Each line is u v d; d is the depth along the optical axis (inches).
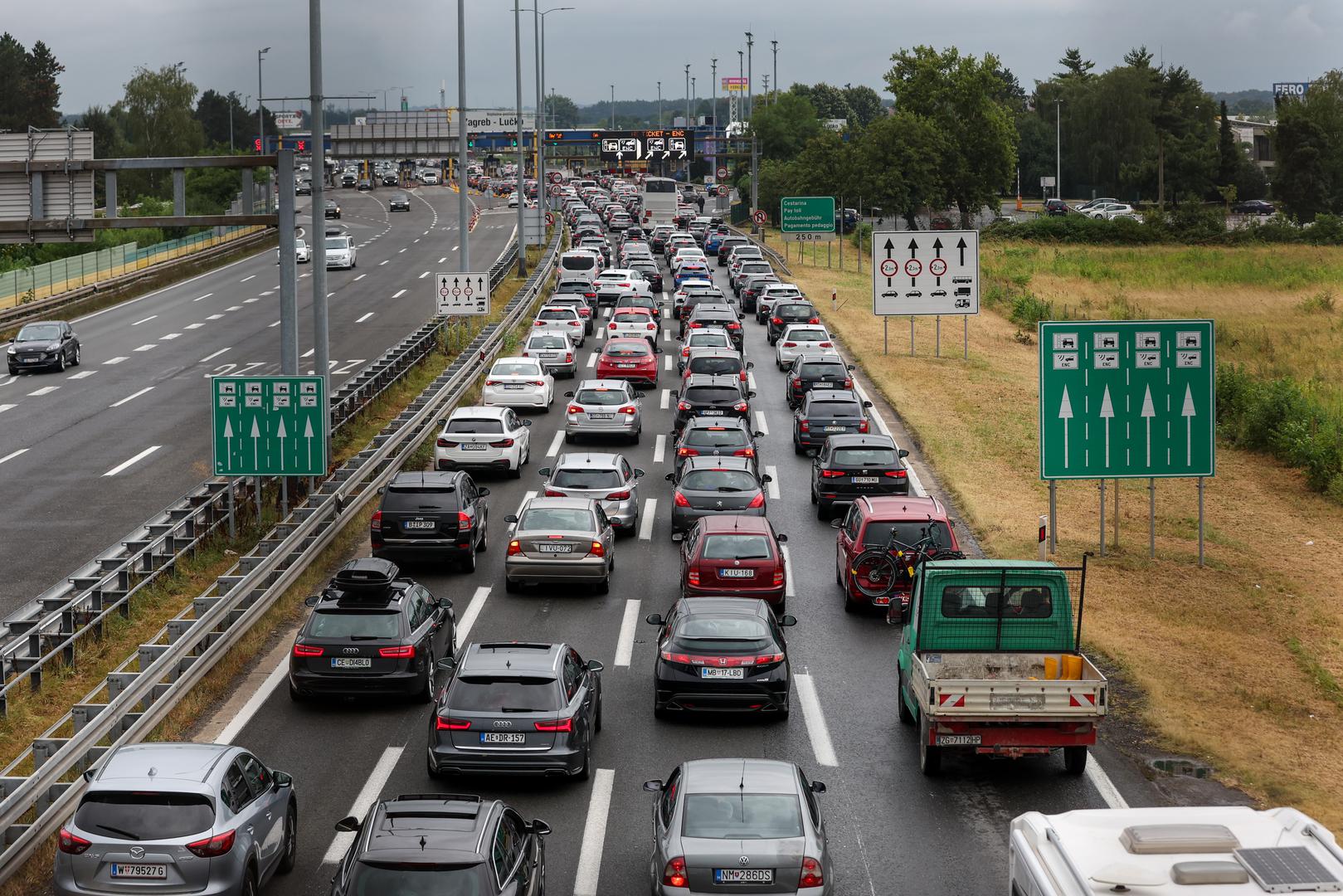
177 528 1256.8
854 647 1070.4
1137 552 1393.9
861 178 4921.3
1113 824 452.8
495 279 3346.5
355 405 1886.1
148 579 1143.6
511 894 530.6
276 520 1407.5
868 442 1446.9
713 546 1111.6
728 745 864.9
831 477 1432.1
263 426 1342.3
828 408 1763.0
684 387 1823.3
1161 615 1189.1
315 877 674.8
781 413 2042.3
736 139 6284.5
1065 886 416.8
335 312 3110.2
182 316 3142.2
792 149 7224.4
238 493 1449.3
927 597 830.5
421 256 4303.6
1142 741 884.0
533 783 802.2
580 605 1173.1
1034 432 1926.7
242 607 1081.4
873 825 741.3
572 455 1438.2
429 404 1822.1
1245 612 1214.3
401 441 1651.1
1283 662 1086.4
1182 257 4643.2
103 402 2130.9
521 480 1627.7
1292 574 1360.7
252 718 908.0
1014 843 466.6
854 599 1142.3
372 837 528.1
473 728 765.9
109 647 1039.6
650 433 1894.7
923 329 2908.5
